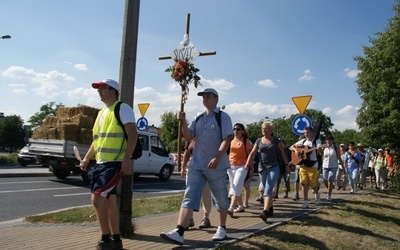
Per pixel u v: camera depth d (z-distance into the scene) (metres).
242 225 6.38
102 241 4.48
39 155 15.05
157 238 5.27
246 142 7.41
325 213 8.05
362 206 9.56
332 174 10.14
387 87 15.93
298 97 9.99
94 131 4.69
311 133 8.99
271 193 6.70
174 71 5.36
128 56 5.46
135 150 4.61
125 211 5.33
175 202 9.52
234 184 7.18
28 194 10.98
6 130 64.75
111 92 4.68
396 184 15.11
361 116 17.27
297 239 5.59
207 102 5.18
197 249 4.66
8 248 4.68
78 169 14.23
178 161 5.32
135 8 5.55
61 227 6.32
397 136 16.16
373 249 5.89
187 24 5.90
